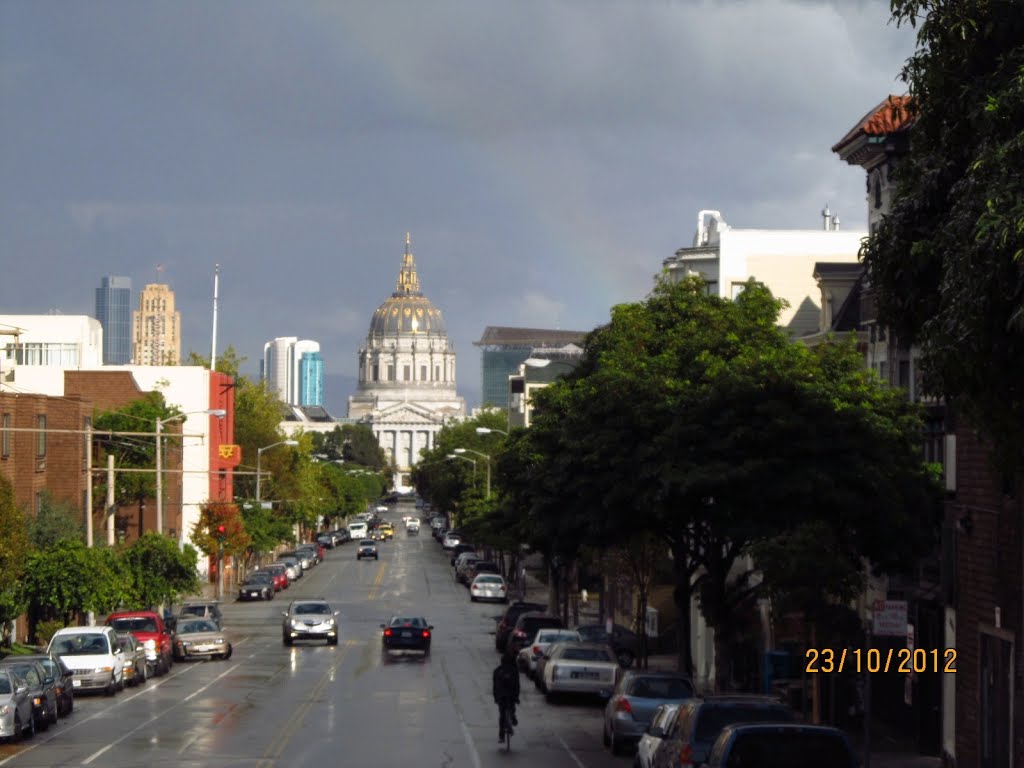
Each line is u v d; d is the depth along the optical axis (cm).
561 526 3694
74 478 6438
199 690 4353
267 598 9125
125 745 3050
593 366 4603
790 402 3262
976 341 1670
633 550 4556
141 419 7475
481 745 3122
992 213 1614
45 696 3309
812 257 6081
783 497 3183
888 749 3153
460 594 9756
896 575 3562
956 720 2803
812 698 3475
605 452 3484
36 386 8588
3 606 5031
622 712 2962
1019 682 2442
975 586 2708
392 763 2794
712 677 5162
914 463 3319
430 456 15888
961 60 1898
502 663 3106
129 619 4900
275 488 11794
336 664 5328
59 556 5125
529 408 12025
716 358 3559
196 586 6325
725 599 3659
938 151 1962
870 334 4088
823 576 3033
